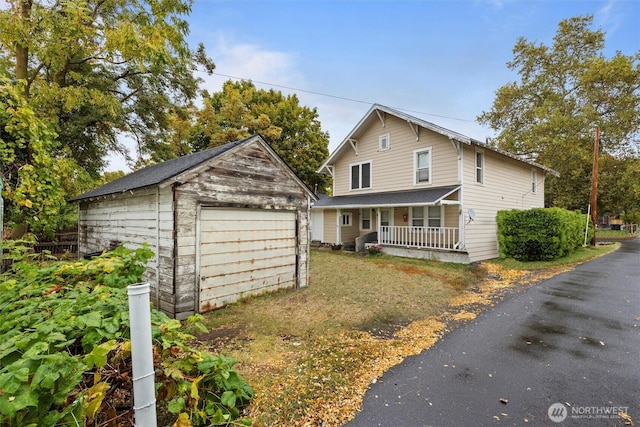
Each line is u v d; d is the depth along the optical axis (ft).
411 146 41.96
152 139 44.78
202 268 17.65
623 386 9.84
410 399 9.12
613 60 63.26
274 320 16.11
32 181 16.81
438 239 38.93
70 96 27.25
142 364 5.53
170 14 30.83
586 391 9.58
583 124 65.67
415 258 38.01
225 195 18.86
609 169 66.85
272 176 21.72
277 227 22.07
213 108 78.13
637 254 40.50
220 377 7.42
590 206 53.31
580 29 70.08
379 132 46.37
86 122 33.99
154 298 17.84
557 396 9.32
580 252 41.55
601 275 27.30
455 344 13.24
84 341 6.28
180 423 6.02
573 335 14.23
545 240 34.14
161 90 43.09
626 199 68.64
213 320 16.14
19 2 26.53
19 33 24.03
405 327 15.33
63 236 34.99
